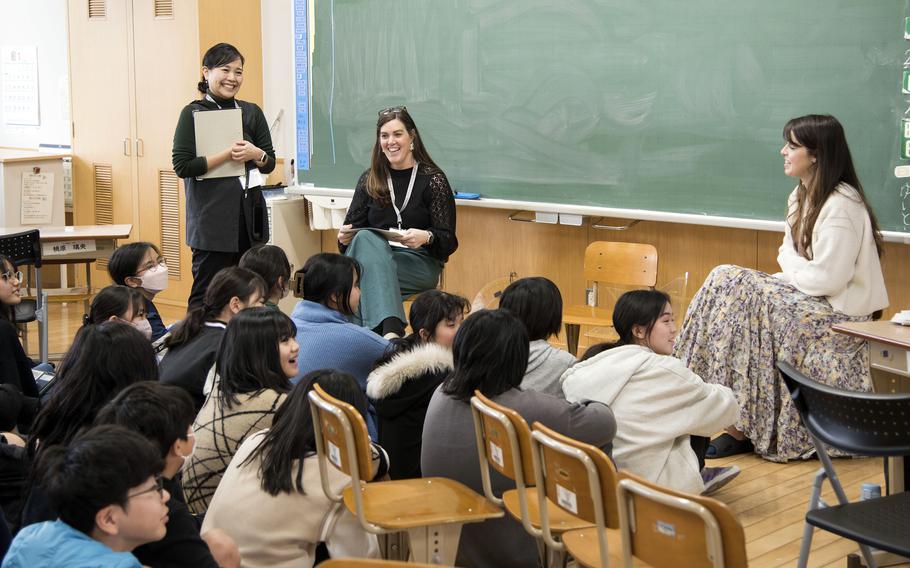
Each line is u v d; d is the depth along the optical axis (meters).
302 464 2.45
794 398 2.60
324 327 3.43
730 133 4.75
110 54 7.40
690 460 3.29
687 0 4.81
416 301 3.34
